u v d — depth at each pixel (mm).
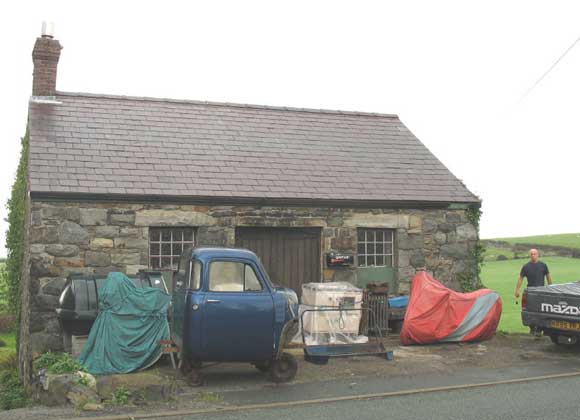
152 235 12625
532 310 11953
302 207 13508
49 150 12773
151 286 11031
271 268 13430
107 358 9844
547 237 60656
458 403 7902
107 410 7648
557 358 11289
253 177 13617
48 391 8242
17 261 15297
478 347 12289
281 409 7656
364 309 10633
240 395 8438
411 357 11195
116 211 12156
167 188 12516
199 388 8883
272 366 9242
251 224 13086
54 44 14961
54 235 11719
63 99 14828
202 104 16375
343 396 8312
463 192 14984
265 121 16297
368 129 17109
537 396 8250
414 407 7707
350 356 11055
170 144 14172
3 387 12156
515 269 35812
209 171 13461
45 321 11469
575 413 7289
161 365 10422
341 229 13812
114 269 12086
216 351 8758
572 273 30984
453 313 12523
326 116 17344
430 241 14570
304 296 11680
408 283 14297
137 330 10055
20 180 15477
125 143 13758
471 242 14906
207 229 12773
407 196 14281
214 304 8727
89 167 12578
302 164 14633
